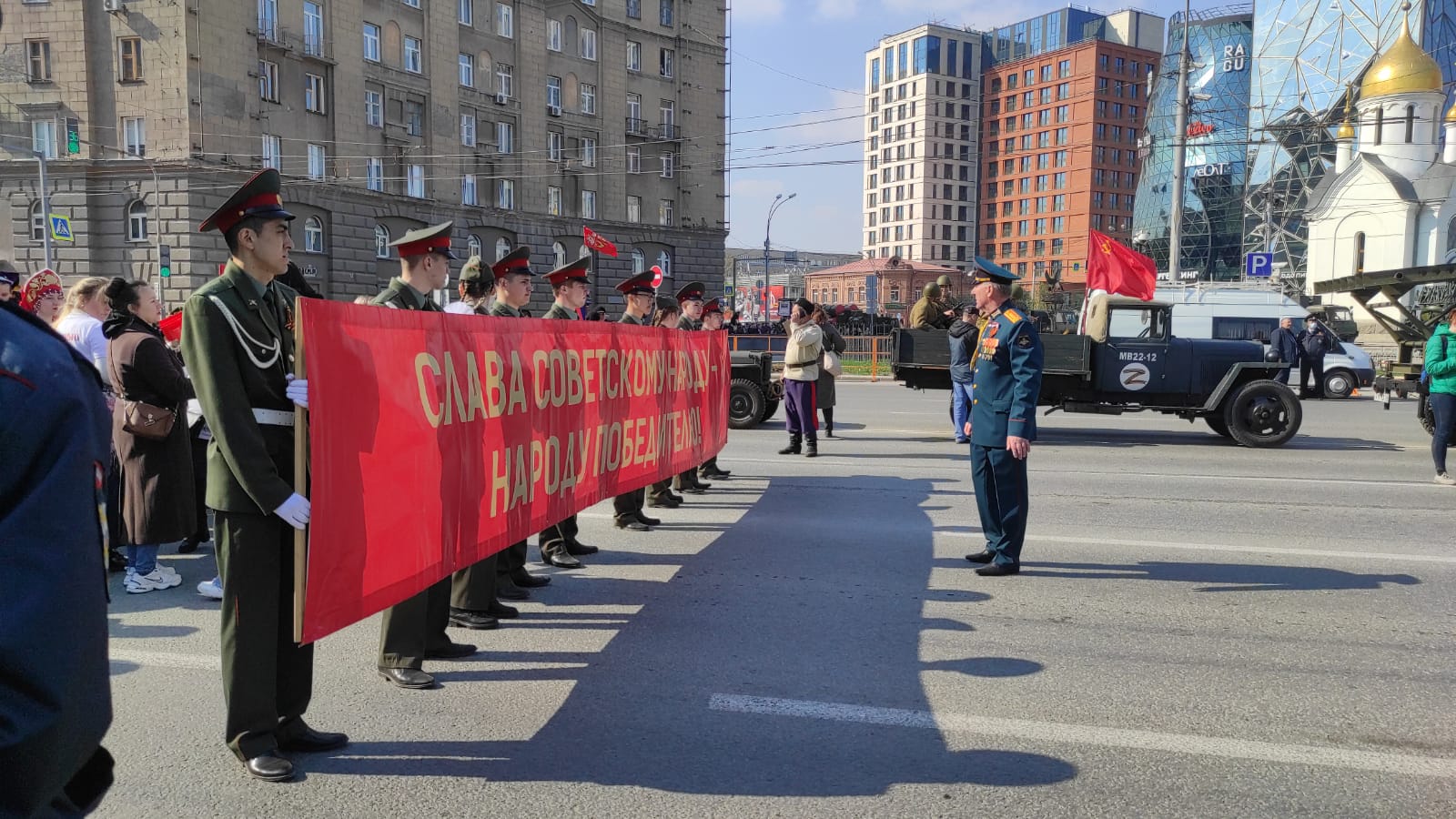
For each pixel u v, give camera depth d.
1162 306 12.62
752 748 3.53
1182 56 26.41
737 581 5.86
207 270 33.34
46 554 1.33
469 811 3.07
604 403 5.99
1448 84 58.97
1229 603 5.37
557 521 5.29
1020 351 5.76
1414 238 48.25
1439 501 8.45
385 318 3.63
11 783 1.29
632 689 4.12
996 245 125.62
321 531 3.22
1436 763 3.40
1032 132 119.88
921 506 8.19
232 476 3.24
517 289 5.87
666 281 53.91
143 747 3.54
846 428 14.32
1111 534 7.11
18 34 32.88
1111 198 115.06
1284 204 63.84
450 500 4.09
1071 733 3.64
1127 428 14.81
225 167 33.38
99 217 33.38
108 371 6.08
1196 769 3.35
